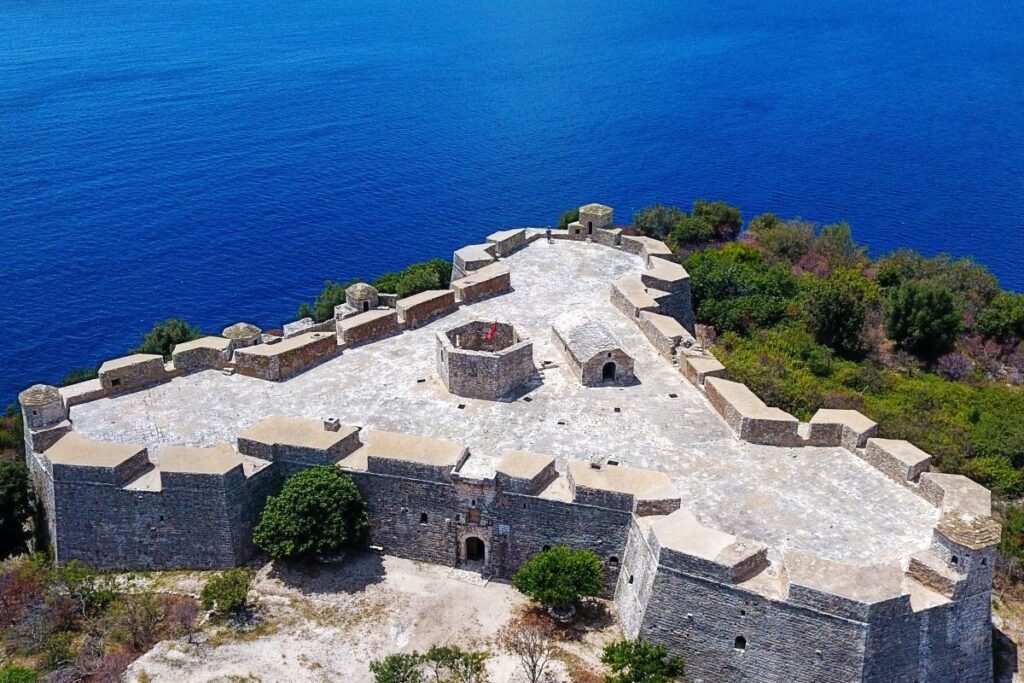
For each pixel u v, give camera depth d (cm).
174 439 5875
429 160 19512
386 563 5522
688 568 4497
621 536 5100
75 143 19550
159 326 9019
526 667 4622
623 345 7169
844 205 16812
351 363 6956
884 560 4606
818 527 4878
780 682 4397
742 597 4391
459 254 8988
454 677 4575
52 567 5622
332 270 13662
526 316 7781
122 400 6388
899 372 8781
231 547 5409
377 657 4766
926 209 16538
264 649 4812
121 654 4838
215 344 6856
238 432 5950
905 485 5253
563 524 5184
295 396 6431
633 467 5428
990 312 9500
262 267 13700
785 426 5672
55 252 13788
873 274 10644
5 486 5747
